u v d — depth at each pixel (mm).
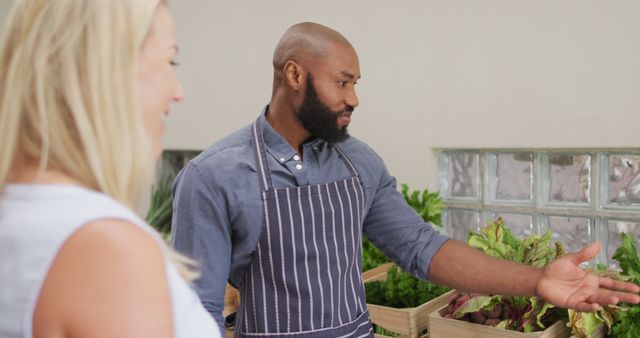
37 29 553
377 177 1538
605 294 1235
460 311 1690
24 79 554
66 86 546
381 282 2072
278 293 1380
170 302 550
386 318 1847
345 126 1381
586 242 2211
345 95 1350
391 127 2588
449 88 2398
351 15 2674
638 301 1215
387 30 2561
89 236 522
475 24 2307
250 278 1397
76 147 562
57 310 511
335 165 1467
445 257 1463
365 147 1575
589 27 2041
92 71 548
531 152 2309
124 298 511
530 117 2201
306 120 1358
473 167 2461
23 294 517
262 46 3021
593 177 2170
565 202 2250
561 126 2133
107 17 558
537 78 2174
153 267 538
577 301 1262
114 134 561
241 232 1356
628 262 1700
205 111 3338
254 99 3086
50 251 520
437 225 2430
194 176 1340
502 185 2404
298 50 1347
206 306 1288
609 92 2016
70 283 513
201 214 1324
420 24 2459
